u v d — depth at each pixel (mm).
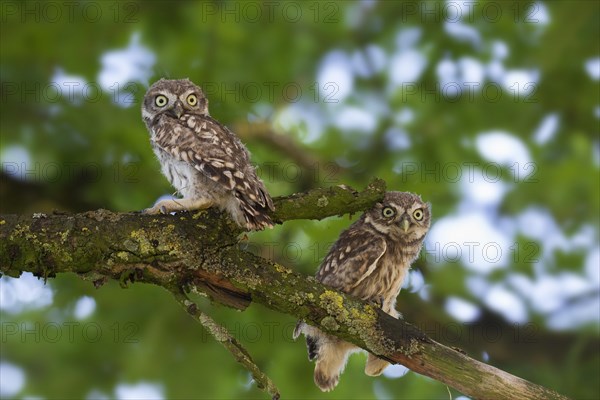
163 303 12625
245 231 7734
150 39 13234
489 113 14031
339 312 7590
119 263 7215
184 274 7383
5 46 12539
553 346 13711
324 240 12656
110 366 12781
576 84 13672
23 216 7223
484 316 13867
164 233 7297
